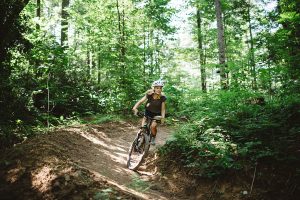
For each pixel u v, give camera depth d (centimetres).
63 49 1121
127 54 1750
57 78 1323
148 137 695
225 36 2308
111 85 1503
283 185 575
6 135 711
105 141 922
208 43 2391
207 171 636
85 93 1427
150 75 1855
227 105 805
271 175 592
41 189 464
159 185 642
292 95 712
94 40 1839
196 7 2217
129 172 682
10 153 572
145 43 2311
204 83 1878
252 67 841
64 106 1283
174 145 739
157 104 714
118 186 550
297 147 619
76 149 738
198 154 680
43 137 749
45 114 1034
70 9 1958
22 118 888
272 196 568
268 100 798
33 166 514
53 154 565
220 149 655
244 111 770
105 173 622
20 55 991
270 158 618
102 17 1808
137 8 1830
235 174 614
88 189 471
